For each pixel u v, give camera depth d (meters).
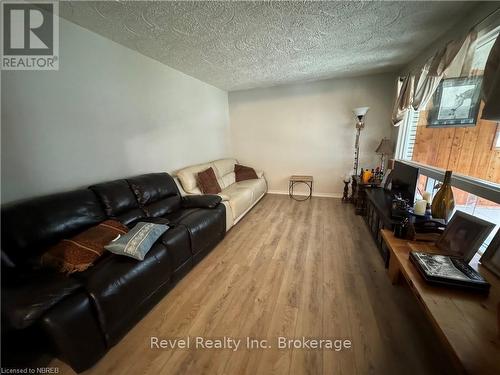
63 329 1.09
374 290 1.79
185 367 1.24
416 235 1.66
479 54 1.70
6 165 1.54
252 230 3.02
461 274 1.18
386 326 1.46
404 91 2.85
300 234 2.85
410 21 1.94
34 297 1.07
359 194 3.44
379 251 2.35
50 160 1.79
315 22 1.93
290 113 4.40
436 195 1.80
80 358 1.17
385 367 1.20
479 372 0.76
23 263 1.32
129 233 1.66
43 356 1.25
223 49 2.48
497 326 0.93
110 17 1.79
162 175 2.67
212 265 2.21
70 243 1.46
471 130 1.80
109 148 2.27
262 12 1.76
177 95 3.22
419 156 2.74
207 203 2.58
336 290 1.80
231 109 4.78
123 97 2.38
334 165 4.38
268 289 1.84
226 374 1.20
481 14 1.64
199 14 1.77
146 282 1.55
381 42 2.39
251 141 4.80
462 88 1.88
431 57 2.35
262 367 1.23
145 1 1.58
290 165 4.65
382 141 3.44
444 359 1.23
